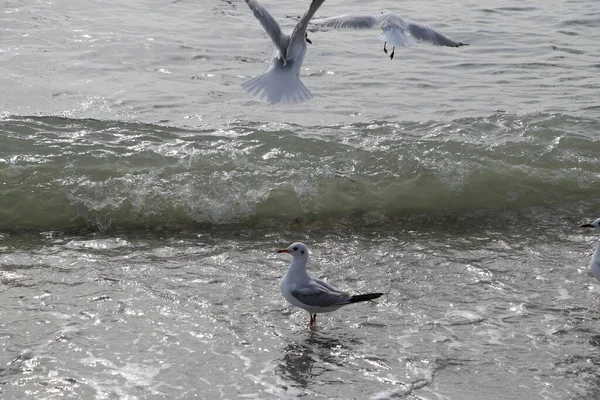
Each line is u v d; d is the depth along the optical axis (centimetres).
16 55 2050
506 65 2198
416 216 1459
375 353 996
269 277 1197
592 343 1033
